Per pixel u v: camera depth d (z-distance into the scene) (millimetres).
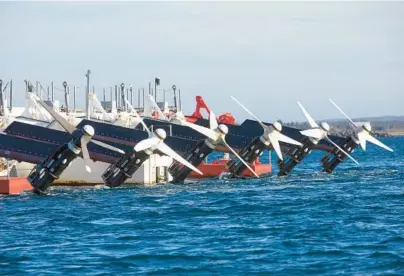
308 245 166250
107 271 145750
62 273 144500
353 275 141375
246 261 152375
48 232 188000
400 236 173750
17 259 155750
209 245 167625
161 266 149125
